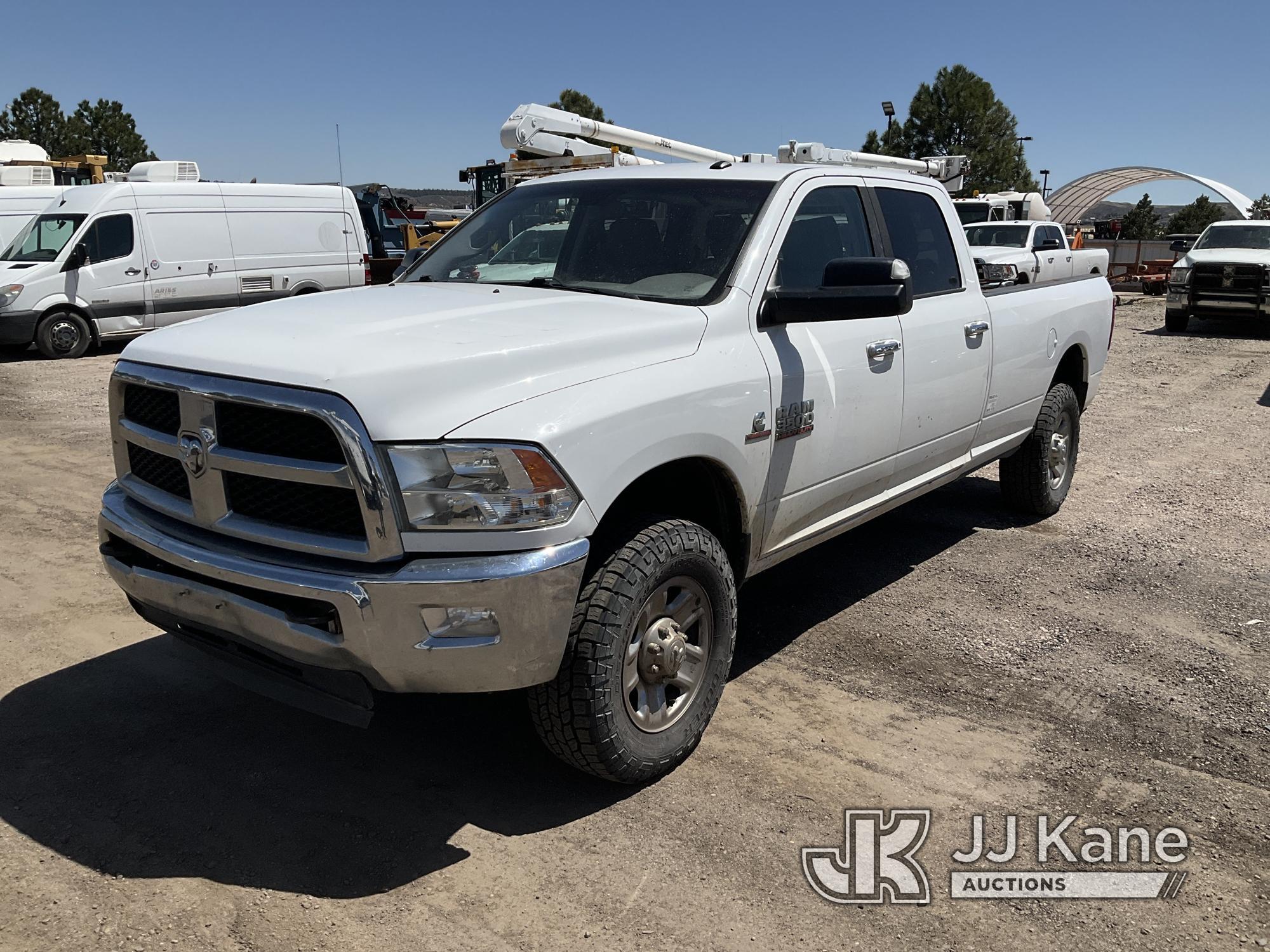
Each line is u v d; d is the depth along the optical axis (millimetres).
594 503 2900
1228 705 3863
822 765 3412
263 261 16125
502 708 3830
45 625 4531
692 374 3281
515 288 3943
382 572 2727
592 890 2770
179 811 3113
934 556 5598
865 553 5645
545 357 2990
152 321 15031
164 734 3592
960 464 5133
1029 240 19484
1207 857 2943
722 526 3648
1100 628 4598
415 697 3900
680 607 3297
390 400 2709
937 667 4184
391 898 2725
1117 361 13625
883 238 4469
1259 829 3084
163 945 2525
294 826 3043
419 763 3422
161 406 3164
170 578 3078
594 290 3826
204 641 3193
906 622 4660
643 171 4340
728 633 3465
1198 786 3311
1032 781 3338
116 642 4363
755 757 3465
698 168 4238
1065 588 5113
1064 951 2566
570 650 2977
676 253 3818
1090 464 7801
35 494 6754
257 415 2855
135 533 3180
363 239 17609
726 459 3412
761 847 2971
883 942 2584
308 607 2814
